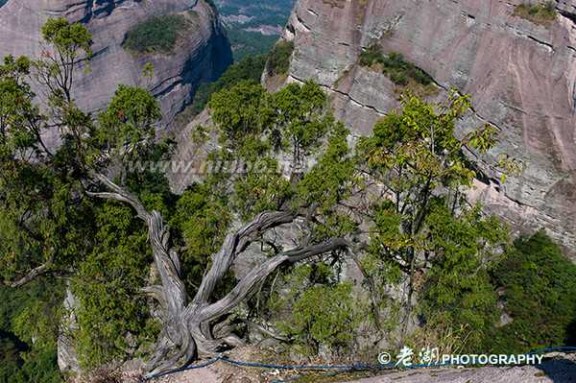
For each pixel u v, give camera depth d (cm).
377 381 1105
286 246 2589
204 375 1418
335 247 1770
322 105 1978
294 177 2058
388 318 1712
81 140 1956
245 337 1741
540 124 3247
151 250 1941
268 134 2042
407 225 1631
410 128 1463
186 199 2022
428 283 1580
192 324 1575
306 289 1770
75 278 1866
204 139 2339
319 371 1323
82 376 1703
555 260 2981
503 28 3353
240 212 2025
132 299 1869
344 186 1845
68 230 1875
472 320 1521
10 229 1783
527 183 3275
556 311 2778
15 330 2080
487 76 3441
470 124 3516
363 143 1731
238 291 1606
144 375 1504
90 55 1877
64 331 2106
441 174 1408
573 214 3198
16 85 1706
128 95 1983
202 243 1881
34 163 1945
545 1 3209
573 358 1047
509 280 2905
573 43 3077
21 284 1941
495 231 1598
